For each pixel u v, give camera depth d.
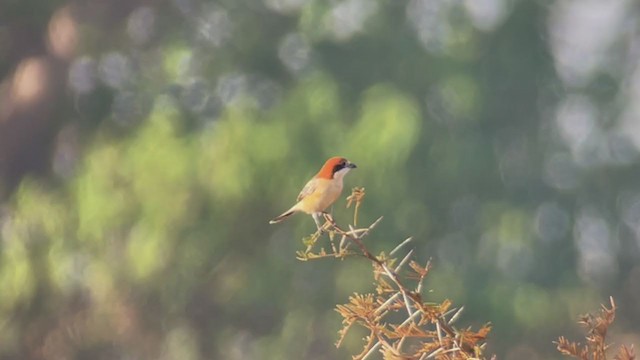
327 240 21.81
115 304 21.94
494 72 27.33
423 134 24.06
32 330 22.28
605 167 28.34
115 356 22.36
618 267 27.83
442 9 27.27
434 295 22.72
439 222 23.62
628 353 6.09
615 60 29.81
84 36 25.98
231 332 22.47
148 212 21.19
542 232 26.89
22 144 26.62
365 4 26.33
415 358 6.00
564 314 24.92
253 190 21.27
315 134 21.86
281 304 22.16
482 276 23.69
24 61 26.94
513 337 23.44
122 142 23.34
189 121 24.14
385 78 25.80
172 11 26.33
